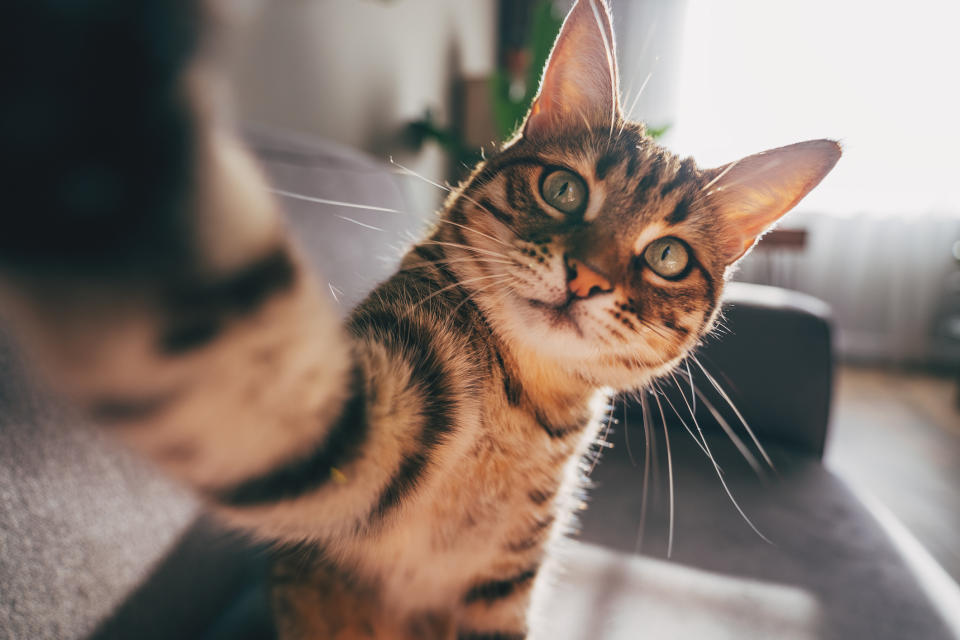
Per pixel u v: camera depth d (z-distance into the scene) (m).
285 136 0.32
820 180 0.22
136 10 0.06
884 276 0.99
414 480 0.15
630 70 0.89
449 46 0.80
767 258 0.94
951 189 0.94
